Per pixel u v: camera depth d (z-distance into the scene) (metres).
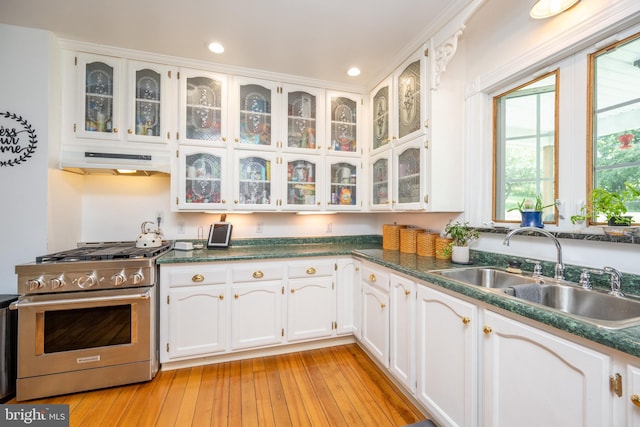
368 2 1.67
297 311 2.32
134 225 2.52
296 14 1.78
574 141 1.43
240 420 1.57
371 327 2.16
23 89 1.93
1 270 1.89
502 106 1.87
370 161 2.76
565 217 1.46
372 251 2.46
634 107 1.23
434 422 1.56
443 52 1.85
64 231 2.16
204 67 2.38
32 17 1.82
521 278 1.52
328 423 1.55
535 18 1.46
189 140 2.34
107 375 1.82
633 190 1.16
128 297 1.83
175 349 2.02
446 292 1.41
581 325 0.84
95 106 2.21
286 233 2.95
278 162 2.57
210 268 2.10
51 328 1.73
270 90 2.57
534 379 0.99
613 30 1.26
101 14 1.79
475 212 1.97
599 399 0.81
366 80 2.70
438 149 1.96
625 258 1.21
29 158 1.94
